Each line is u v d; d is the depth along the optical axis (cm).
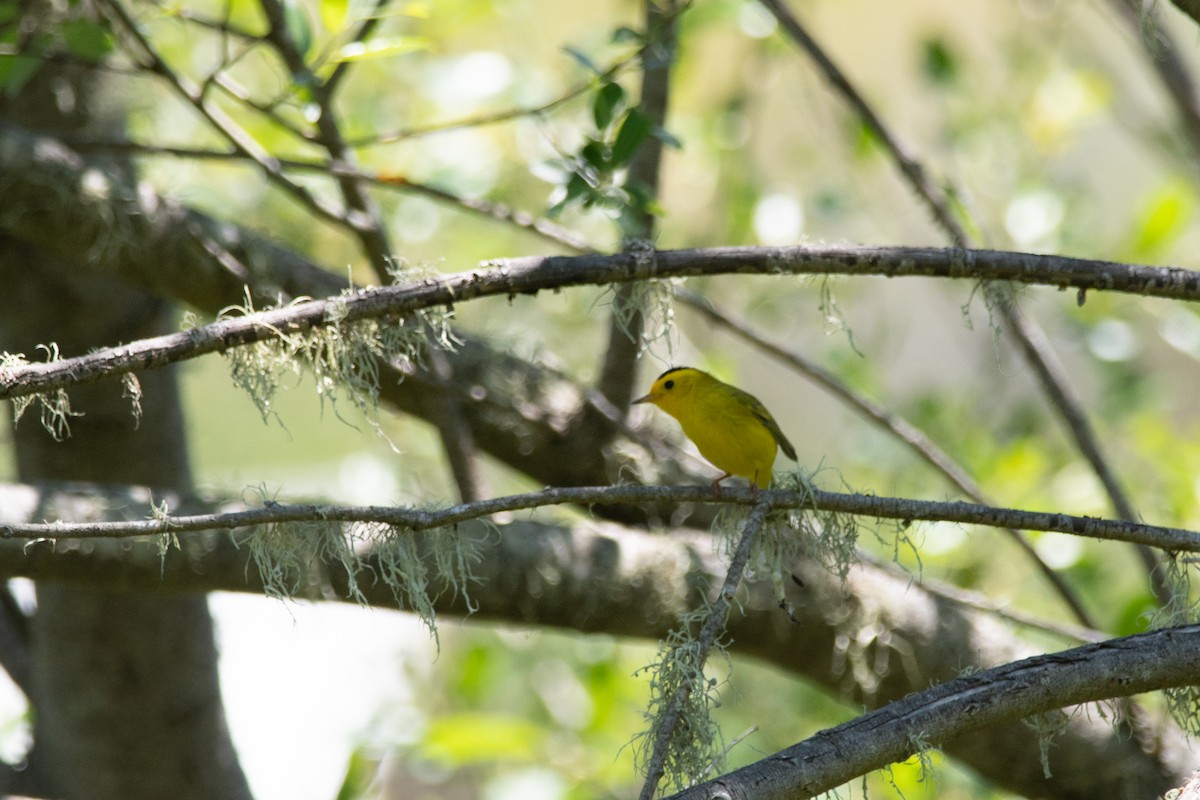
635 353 1019
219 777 1104
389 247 965
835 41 2056
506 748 1222
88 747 1072
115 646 1052
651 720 535
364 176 921
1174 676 521
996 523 566
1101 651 523
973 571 1316
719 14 1330
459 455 984
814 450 2056
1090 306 1473
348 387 585
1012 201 1427
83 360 541
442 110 1466
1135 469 1420
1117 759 961
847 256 596
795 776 459
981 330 1812
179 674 1078
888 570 1012
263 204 1458
